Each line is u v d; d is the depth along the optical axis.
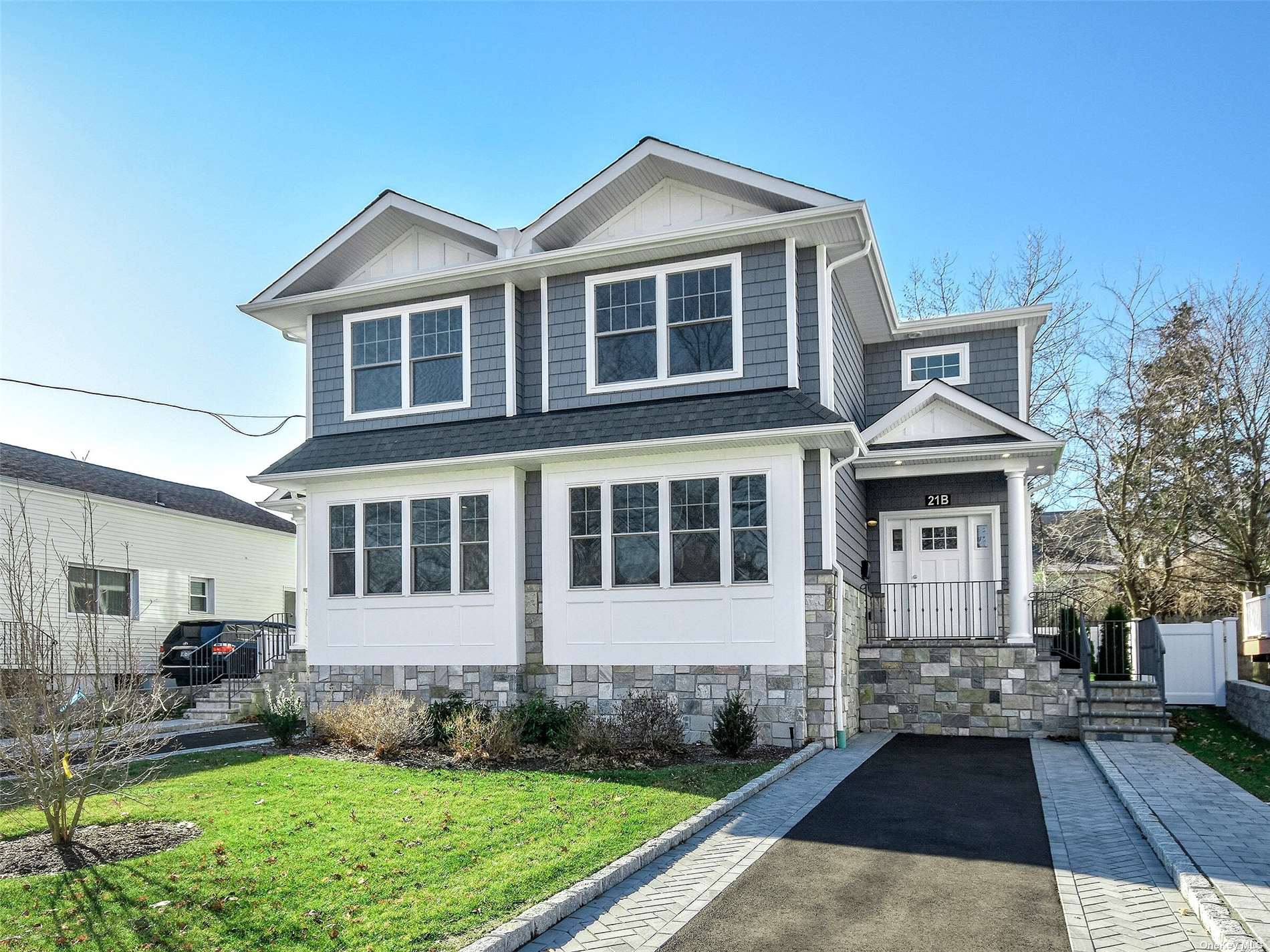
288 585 29.53
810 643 13.32
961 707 14.65
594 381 14.97
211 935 5.52
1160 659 14.20
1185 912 6.14
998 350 18.33
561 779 10.35
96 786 9.59
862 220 13.48
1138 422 24.92
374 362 16.58
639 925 6.00
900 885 6.80
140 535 23.44
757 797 9.75
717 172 14.02
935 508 17.47
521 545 14.73
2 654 8.88
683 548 13.66
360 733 12.41
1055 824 8.59
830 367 14.01
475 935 5.51
